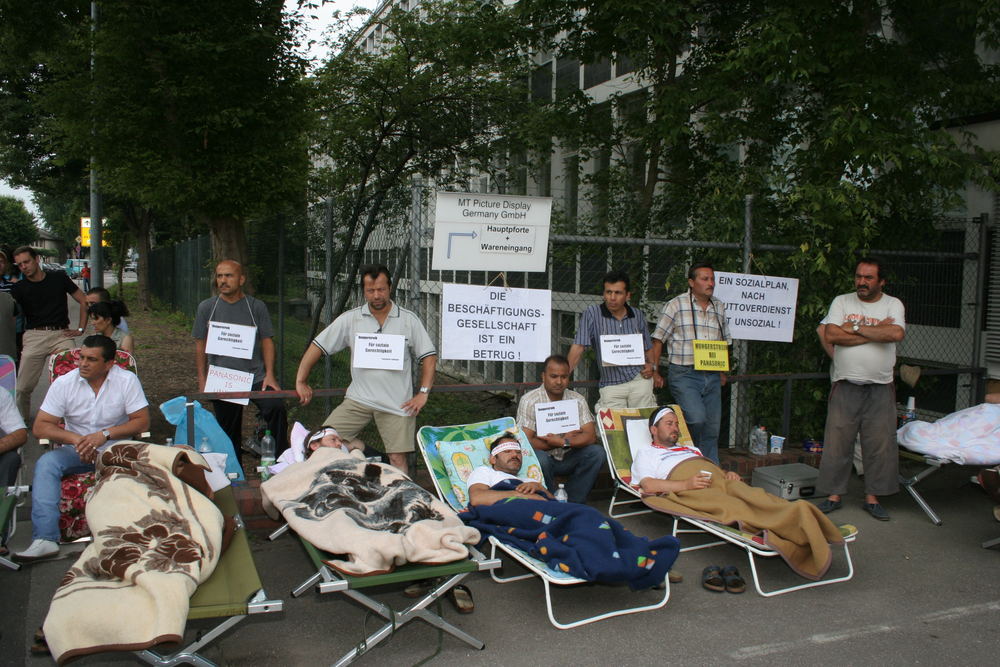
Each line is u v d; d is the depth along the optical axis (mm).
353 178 13156
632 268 7984
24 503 5641
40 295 7816
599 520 4258
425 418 8266
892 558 5305
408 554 3670
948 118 8359
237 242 9703
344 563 3629
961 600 4602
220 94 8641
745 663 3781
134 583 3219
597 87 13844
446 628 3814
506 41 11289
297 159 9609
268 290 9375
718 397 6367
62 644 2951
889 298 6090
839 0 7801
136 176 8922
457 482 5238
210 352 5910
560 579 3969
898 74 7945
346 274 10234
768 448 7121
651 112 8945
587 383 6414
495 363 11195
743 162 8812
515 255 5926
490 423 5719
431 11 12422
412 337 5520
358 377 5457
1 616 4020
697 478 5176
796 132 8594
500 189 13695
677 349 6238
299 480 4578
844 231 7219
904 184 7816
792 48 7496
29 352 7754
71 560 4672
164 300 26844
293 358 10688
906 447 6215
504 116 12430
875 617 4340
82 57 8953
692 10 8742
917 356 8719
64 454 4754
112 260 42125
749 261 6957
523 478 5402
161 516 3658
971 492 6969
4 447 4832
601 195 9891
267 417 6250
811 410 7684
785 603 4516
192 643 3354
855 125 7113
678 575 4816
